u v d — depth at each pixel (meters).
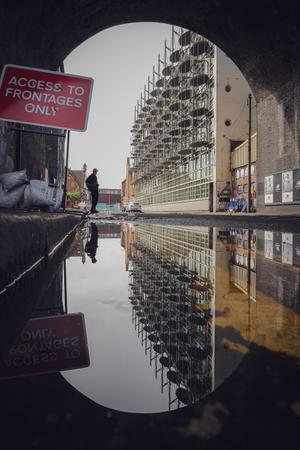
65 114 3.33
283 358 0.81
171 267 2.59
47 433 0.50
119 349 0.92
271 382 0.67
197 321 1.18
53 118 3.31
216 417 0.54
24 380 0.73
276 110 15.99
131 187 89.12
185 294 1.66
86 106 3.36
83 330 1.10
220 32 12.52
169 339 0.98
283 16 9.99
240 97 30.62
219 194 31.02
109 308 1.39
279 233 6.52
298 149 14.55
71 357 0.86
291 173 15.35
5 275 1.63
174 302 1.50
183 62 32.28
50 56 8.41
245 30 11.74
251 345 0.91
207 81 31.97
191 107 34.78
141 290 1.77
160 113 45.53
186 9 11.12
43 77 3.29
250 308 1.37
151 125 52.06
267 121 17.14
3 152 3.62
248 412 0.56
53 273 2.28
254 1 9.84
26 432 0.51
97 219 16.42
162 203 51.38
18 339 1.01
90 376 0.74
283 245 4.18
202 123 33.41
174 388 0.66
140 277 2.16
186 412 0.56
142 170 66.94
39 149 7.44
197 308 1.37
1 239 1.58
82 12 8.73
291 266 2.56
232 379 0.68
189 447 0.45
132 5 10.47
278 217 14.39
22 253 1.96
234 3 10.24
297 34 10.49
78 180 64.38
